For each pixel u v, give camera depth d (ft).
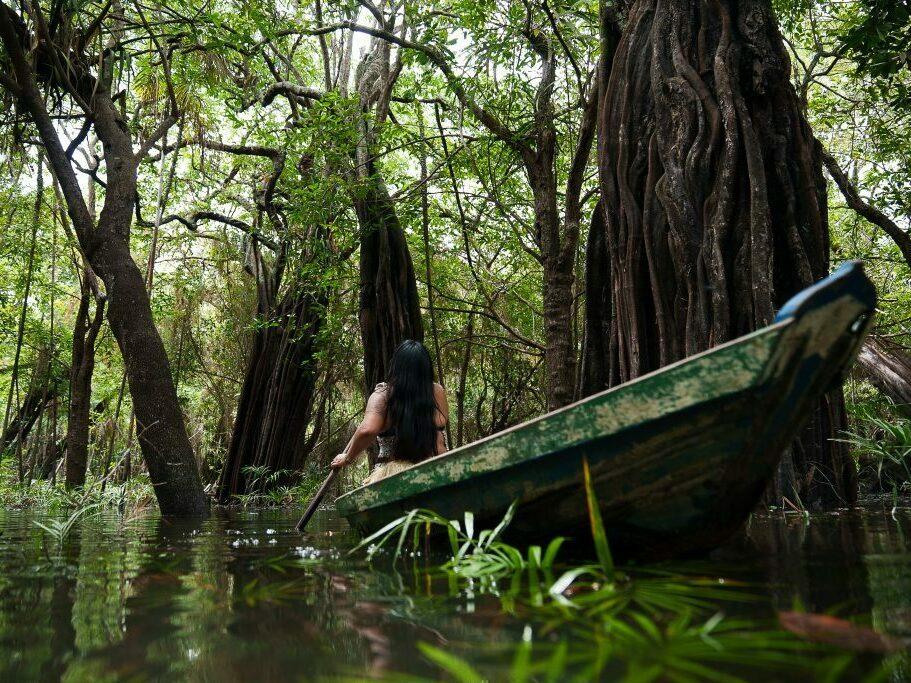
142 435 19.95
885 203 27.17
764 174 14.35
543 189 24.63
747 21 15.40
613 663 3.43
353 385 47.19
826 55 25.09
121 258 20.57
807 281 14.26
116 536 12.81
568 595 5.34
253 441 37.55
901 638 3.88
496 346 38.32
